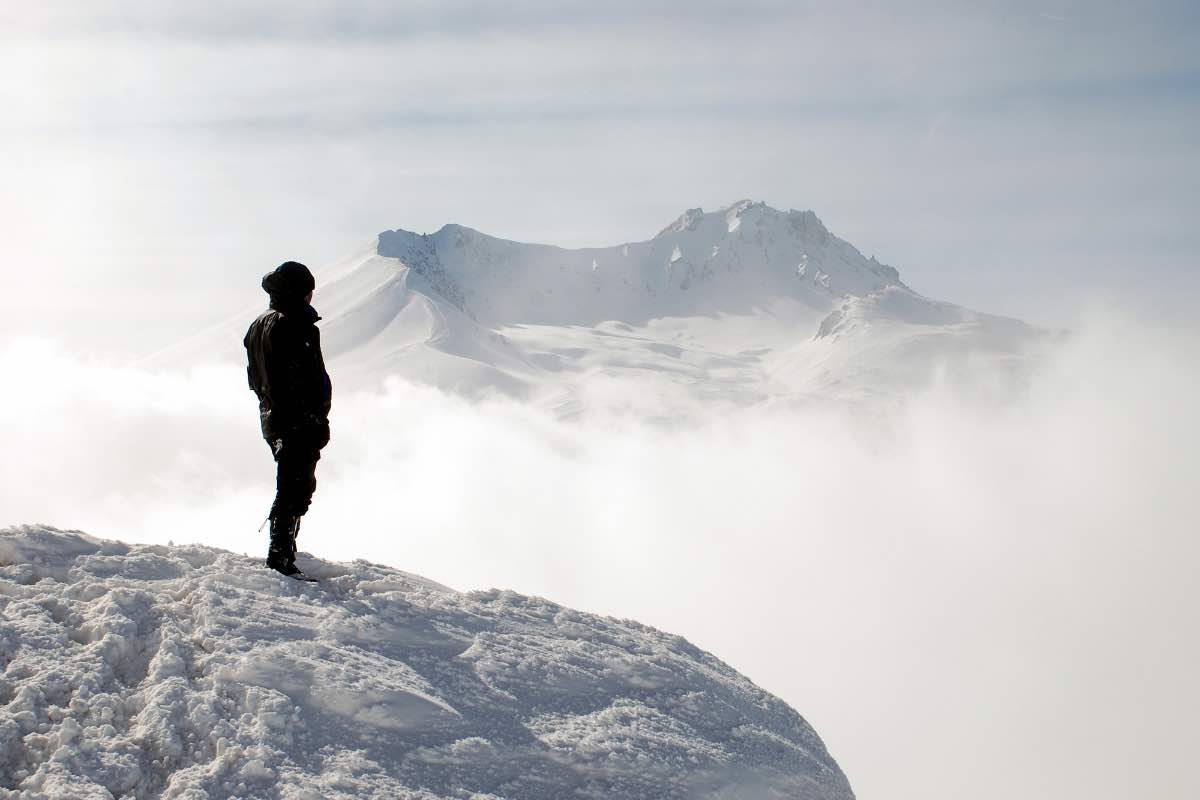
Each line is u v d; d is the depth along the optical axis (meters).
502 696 4.93
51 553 5.43
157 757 3.79
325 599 5.51
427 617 5.59
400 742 4.23
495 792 4.18
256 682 4.28
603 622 6.62
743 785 5.04
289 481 6.03
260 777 3.75
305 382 6.01
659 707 5.45
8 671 4.09
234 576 5.45
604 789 4.49
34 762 3.64
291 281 6.04
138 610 4.77
